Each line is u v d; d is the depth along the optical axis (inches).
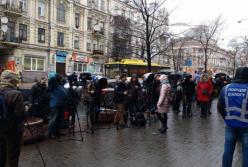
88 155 283.4
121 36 1352.1
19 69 1434.5
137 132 397.1
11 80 198.4
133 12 1321.4
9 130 195.8
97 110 435.2
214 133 398.0
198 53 2343.8
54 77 347.9
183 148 315.6
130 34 1301.7
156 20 1117.1
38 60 1576.0
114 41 1423.5
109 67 1237.7
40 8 1588.3
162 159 274.7
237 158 284.5
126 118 464.1
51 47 1631.4
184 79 578.9
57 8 1675.7
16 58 1446.9
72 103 390.6
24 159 266.8
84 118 506.9
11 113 193.8
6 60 1421.0
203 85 548.4
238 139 206.1
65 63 1733.5
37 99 385.1
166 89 390.9
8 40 1397.6
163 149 310.0
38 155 279.9
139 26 1242.0
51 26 1631.4
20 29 1475.1
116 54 1386.6
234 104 199.6
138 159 273.4
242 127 197.0
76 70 1813.5
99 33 1958.7
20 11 1438.2
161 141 346.0
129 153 292.8
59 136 352.2
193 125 460.1
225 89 206.1
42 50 1593.3
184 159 275.6
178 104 607.5
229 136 204.2
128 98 452.4
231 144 203.9
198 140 354.3
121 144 328.5
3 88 195.8
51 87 349.1
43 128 348.5
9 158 201.0
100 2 2001.7
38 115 383.9
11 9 1397.6
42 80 393.4
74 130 398.3
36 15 1556.3
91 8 1902.1
